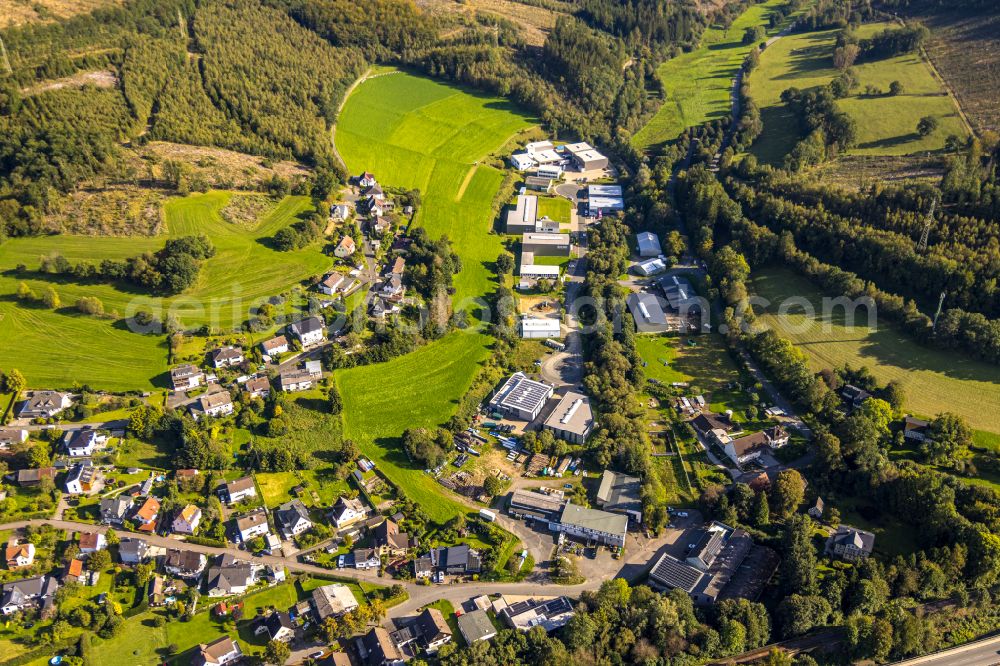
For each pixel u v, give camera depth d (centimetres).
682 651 15525
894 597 16638
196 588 16962
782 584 16950
